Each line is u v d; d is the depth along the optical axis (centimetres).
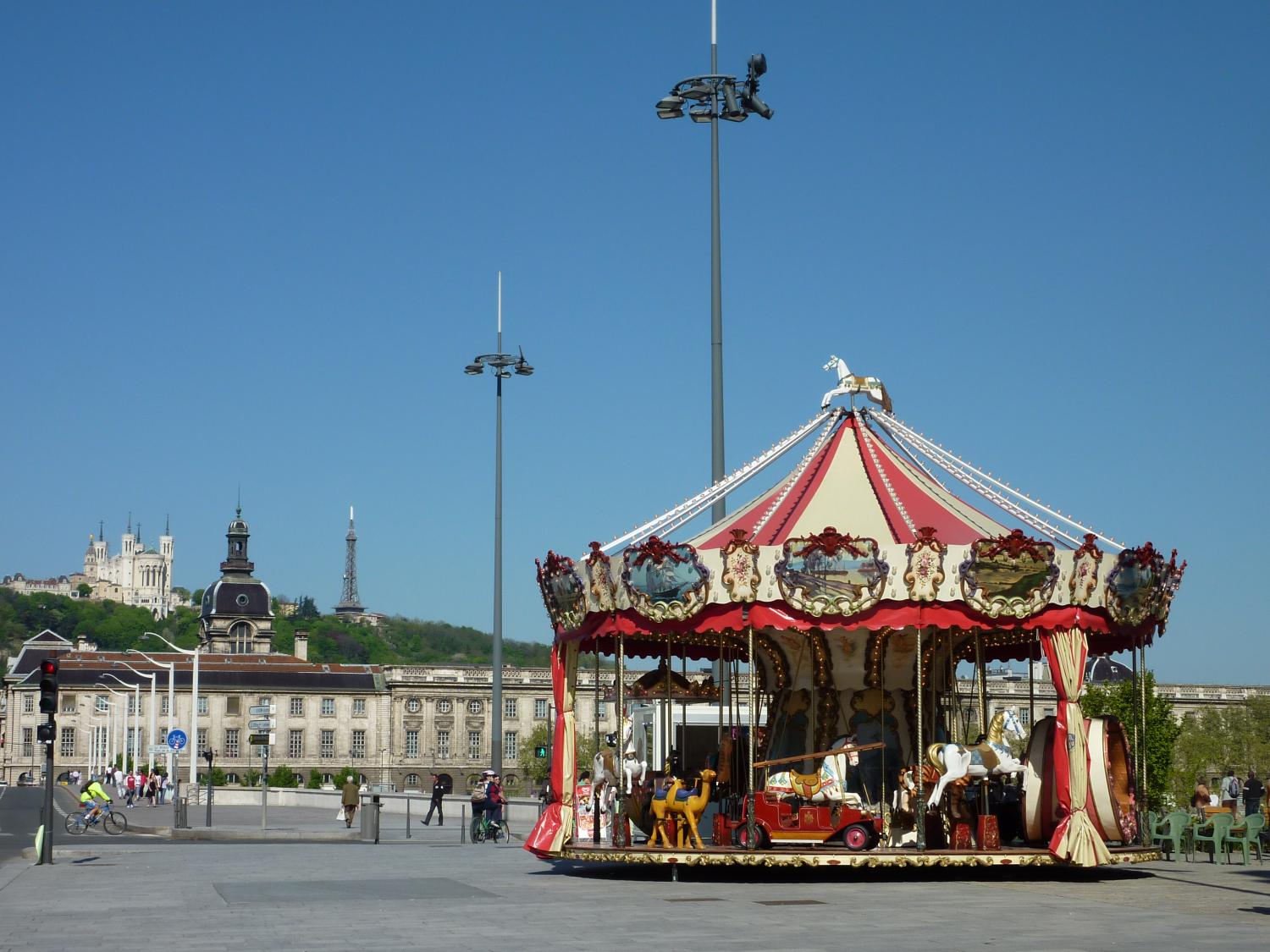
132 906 2062
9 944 1631
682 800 2445
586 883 2386
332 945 1591
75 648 18750
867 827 2380
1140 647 2605
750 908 1956
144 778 9694
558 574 2653
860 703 2553
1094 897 2088
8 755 17425
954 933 1675
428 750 17125
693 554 2405
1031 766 2452
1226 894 2122
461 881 2425
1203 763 9531
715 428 3062
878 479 2652
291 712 17050
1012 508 2630
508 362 5031
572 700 2697
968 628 2462
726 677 3056
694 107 3156
